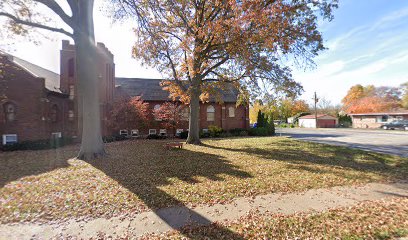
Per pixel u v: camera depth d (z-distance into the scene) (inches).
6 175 291.3
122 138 789.9
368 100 2017.7
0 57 518.3
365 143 677.3
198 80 618.2
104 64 766.5
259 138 865.5
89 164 359.9
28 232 150.4
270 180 274.1
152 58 599.5
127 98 802.8
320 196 221.3
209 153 480.7
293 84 542.3
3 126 552.7
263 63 490.9
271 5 442.6
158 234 149.0
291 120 2506.2
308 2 482.3
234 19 439.8
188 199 209.8
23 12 423.8
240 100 733.3
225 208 191.0
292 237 142.3
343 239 138.7
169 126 890.7
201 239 141.6
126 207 190.9
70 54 734.5
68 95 708.7
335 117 1977.1
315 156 448.5
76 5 409.4
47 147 552.7
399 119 1535.4
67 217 171.6
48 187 240.5
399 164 371.9
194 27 524.7
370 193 231.0
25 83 572.7
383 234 143.4
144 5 426.6
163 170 323.6
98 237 145.4
